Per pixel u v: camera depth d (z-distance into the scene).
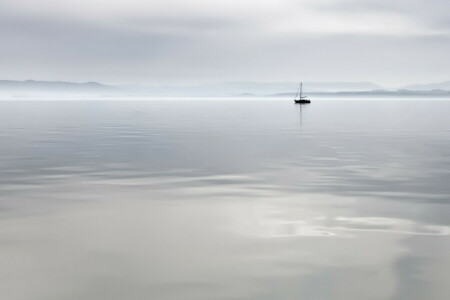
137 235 11.44
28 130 46.94
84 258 9.87
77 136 39.91
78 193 16.41
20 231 11.77
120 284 8.59
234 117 78.69
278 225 12.31
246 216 13.24
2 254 10.10
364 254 10.07
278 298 8.01
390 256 9.95
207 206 14.44
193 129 48.94
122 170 21.52
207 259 9.80
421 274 9.00
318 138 38.88
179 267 9.38
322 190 16.95
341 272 9.12
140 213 13.58
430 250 10.31
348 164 23.61
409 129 50.28
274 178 19.47
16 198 15.59
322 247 10.53
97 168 22.14
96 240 11.05
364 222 12.59
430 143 34.69
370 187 17.52
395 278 8.81
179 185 17.91
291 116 83.31
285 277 8.88
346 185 17.92
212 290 8.33
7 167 22.48
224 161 24.64
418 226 12.16
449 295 8.10
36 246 10.62
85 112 99.06
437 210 13.87
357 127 53.38
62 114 88.38
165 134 42.28
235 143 34.25
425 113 98.06
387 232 11.64
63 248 10.48
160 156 26.67
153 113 95.62
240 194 16.23
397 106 160.50
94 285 8.54
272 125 56.56
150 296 8.09
